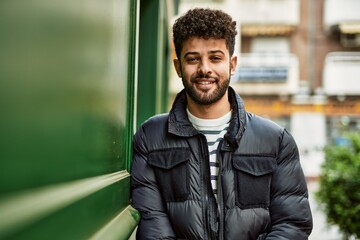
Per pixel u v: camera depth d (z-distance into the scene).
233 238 1.83
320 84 21.62
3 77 0.73
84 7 1.19
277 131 1.96
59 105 0.99
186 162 1.90
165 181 1.91
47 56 0.91
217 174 1.90
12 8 0.75
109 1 1.54
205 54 1.85
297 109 21.33
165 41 5.77
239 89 21.61
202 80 1.86
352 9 21.38
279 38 21.92
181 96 2.00
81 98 1.18
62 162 1.01
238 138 1.87
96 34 1.34
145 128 2.04
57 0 0.96
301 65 21.73
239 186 1.86
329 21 21.45
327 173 5.63
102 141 1.46
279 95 21.42
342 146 5.72
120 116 1.80
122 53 1.83
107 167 1.55
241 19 21.88
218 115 1.95
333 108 21.05
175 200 1.89
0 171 0.72
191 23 1.85
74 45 1.10
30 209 0.79
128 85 2.01
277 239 1.87
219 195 1.85
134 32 2.17
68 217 0.99
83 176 1.21
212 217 1.85
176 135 1.91
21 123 0.79
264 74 21.44
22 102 0.79
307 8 21.78
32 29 0.83
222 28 1.85
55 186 0.96
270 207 1.96
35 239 0.80
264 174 1.88
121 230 1.48
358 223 5.41
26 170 0.81
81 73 1.17
